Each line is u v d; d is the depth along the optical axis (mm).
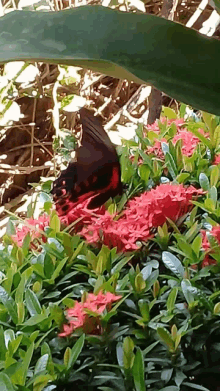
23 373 279
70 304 332
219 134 525
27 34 172
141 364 280
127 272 398
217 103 174
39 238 433
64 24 172
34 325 332
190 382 324
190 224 413
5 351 308
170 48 172
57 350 322
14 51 169
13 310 339
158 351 324
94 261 376
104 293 340
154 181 504
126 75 180
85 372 322
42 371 284
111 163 438
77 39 170
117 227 397
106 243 406
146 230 406
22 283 346
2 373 268
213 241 367
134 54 169
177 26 175
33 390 276
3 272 400
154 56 170
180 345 326
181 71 171
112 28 172
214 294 336
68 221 442
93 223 425
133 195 488
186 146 531
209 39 177
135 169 521
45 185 532
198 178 490
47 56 168
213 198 435
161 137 567
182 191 415
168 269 401
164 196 405
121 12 174
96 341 318
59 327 327
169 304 331
